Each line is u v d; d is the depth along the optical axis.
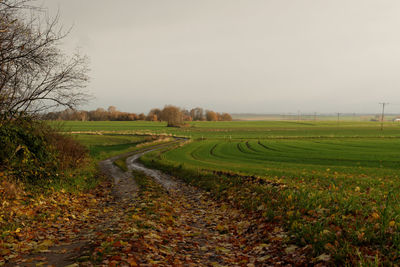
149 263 4.34
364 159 35.66
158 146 71.69
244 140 86.44
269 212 7.33
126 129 134.88
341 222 5.59
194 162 37.06
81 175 17.36
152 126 163.12
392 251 4.18
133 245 4.92
